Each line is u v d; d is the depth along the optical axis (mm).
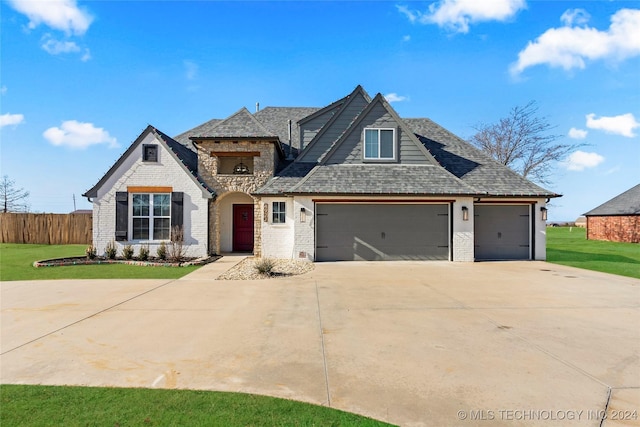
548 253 19906
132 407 3562
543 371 4473
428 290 9430
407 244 15703
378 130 16750
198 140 16672
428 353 5047
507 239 16516
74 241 23734
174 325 6336
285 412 3494
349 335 5812
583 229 53188
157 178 16156
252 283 10375
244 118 17422
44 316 6883
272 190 15828
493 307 7668
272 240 16094
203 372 4418
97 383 4109
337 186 15227
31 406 3570
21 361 4727
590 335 5844
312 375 4348
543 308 7586
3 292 9078
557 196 15828
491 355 4977
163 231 16297
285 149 19500
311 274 12023
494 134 34000
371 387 4043
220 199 17078
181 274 11812
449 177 15969
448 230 15758
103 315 6965
